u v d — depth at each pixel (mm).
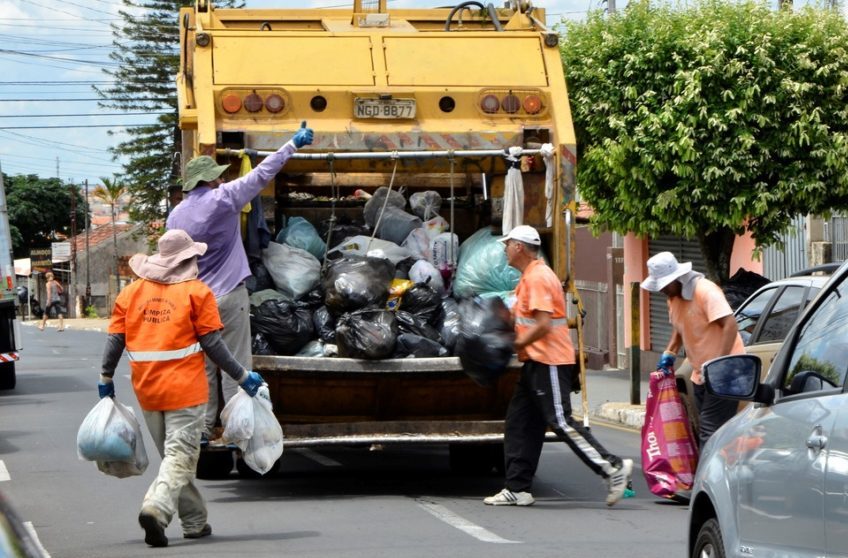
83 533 9141
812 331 5414
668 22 16875
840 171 16312
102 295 95062
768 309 11969
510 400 10461
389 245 11367
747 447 5570
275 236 11352
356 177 12305
